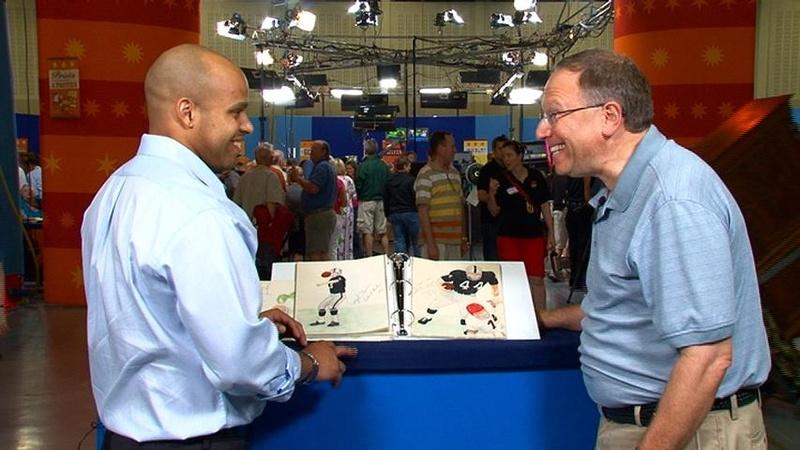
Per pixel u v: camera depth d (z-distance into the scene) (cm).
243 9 1538
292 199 756
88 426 347
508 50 1160
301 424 183
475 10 1552
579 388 188
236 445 142
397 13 1552
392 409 185
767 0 1380
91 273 140
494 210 508
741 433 137
